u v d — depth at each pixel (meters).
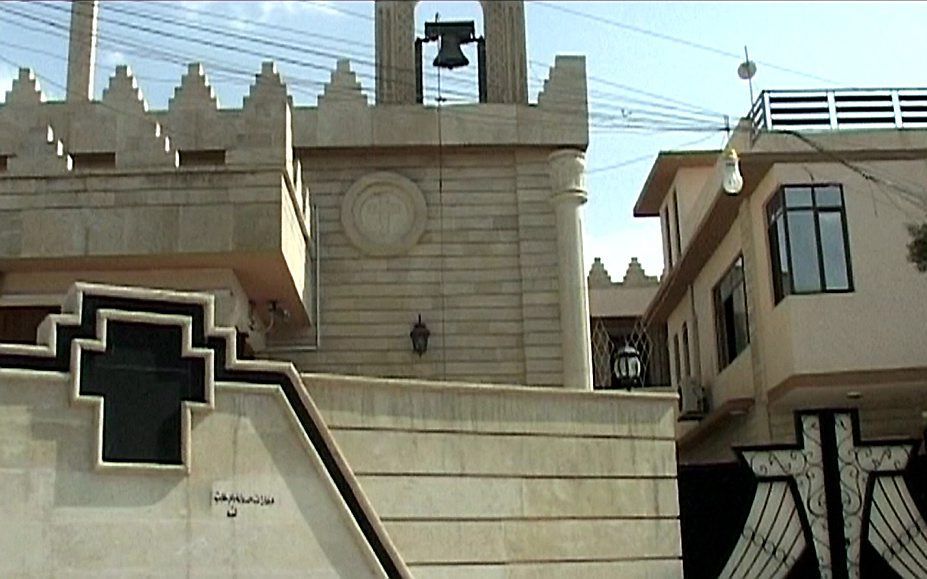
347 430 11.59
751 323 21.33
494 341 18.88
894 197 19.34
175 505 9.92
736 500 14.20
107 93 18.27
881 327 18.77
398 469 11.80
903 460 14.32
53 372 9.66
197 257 15.14
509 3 20.92
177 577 9.77
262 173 15.25
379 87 20.50
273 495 10.39
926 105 19.84
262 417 10.53
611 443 13.30
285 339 18.66
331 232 19.20
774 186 19.72
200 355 10.30
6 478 9.32
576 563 12.68
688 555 14.01
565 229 19.19
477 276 19.14
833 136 19.59
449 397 12.30
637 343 32.03
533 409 12.84
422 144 19.38
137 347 10.07
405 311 18.94
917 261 17.97
